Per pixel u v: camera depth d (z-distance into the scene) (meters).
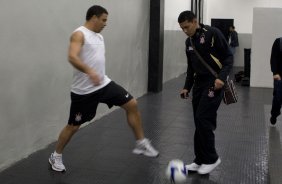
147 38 8.87
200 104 3.85
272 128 6.09
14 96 4.22
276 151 4.90
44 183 3.81
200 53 3.79
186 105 7.75
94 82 3.48
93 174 4.07
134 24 7.91
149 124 6.21
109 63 6.72
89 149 4.86
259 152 4.87
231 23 14.95
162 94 8.93
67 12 5.16
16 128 4.31
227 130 5.94
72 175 4.03
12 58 4.13
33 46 4.48
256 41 10.40
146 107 7.49
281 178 3.95
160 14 8.93
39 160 4.42
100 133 5.59
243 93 9.50
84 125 5.95
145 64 8.84
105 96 3.89
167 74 10.98
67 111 5.36
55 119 5.07
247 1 15.38
